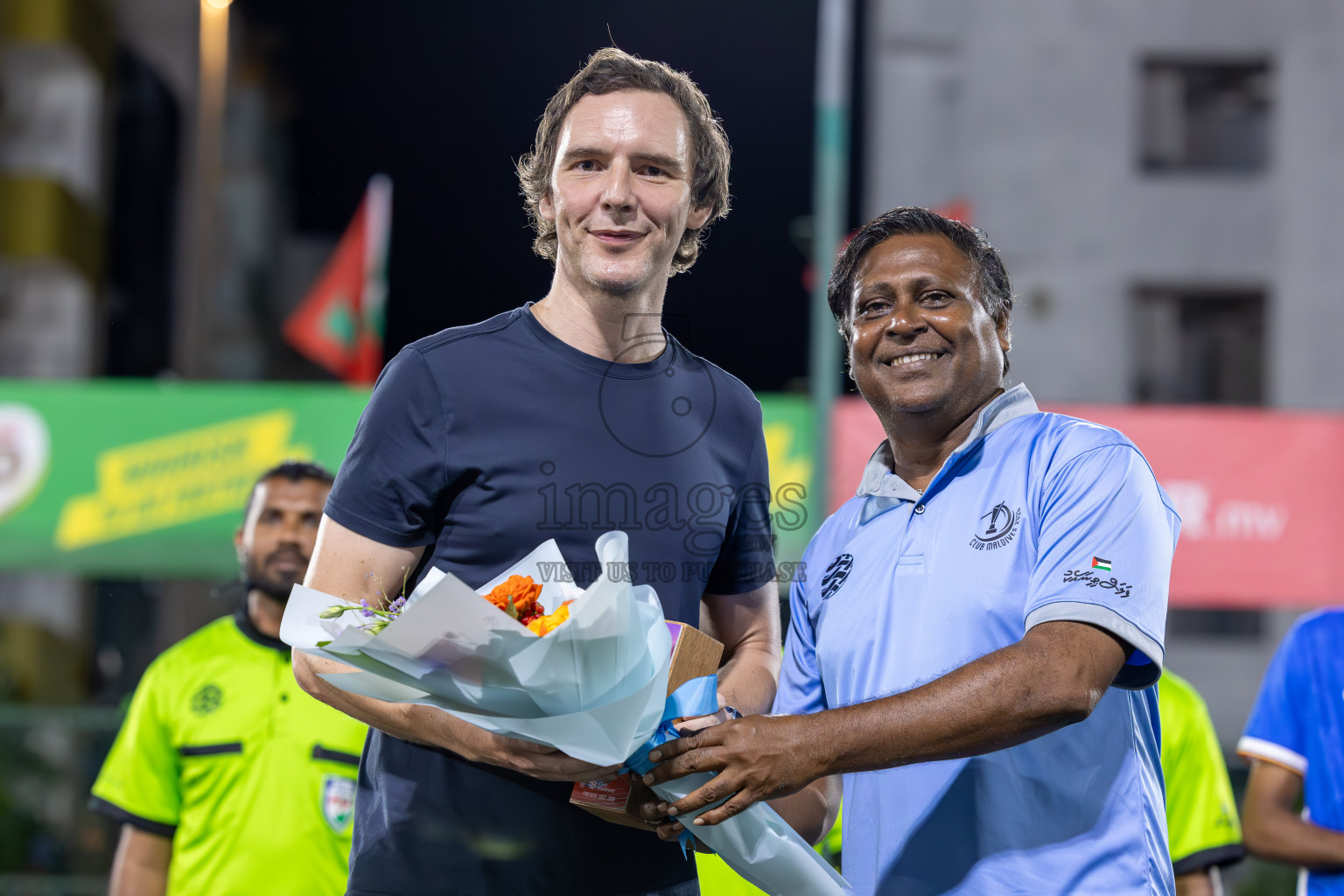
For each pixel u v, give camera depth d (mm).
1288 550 7297
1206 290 14016
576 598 2068
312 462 3801
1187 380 14047
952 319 2402
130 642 13648
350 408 7004
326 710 3631
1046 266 13992
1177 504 7355
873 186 13930
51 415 6988
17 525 6895
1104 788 2242
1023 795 2236
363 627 2104
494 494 2316
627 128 2377
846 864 2412
